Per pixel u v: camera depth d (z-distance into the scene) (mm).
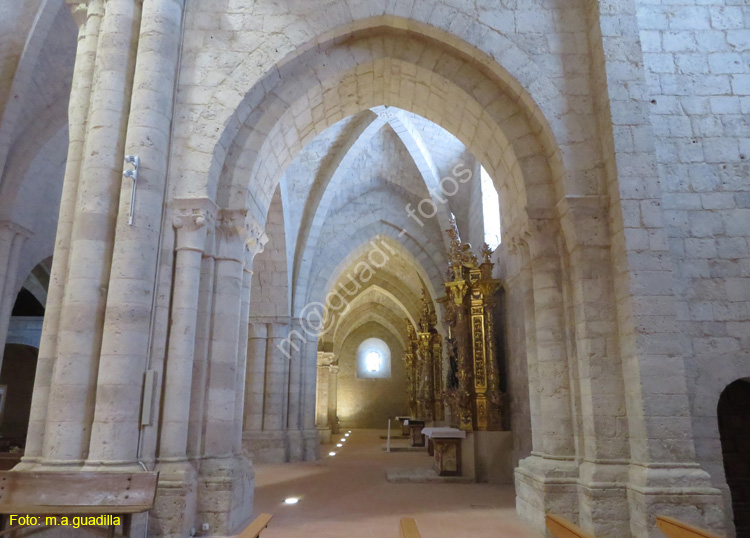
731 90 8711
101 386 6586
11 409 22000
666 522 4785
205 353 7652
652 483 6523
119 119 7504
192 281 7480
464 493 10430
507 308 13320
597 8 8273
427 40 9016
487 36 8508
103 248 7070
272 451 15594
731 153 8492
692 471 6594
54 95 12734
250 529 4352
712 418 7602
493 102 8844
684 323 7898
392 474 12391
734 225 8219
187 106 8078
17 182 12703
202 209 7633
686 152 8508
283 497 9672
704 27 8969
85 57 7934
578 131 8188
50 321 7074
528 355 8789
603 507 6816
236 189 8297
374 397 36062
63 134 13555
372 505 9000
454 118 9969
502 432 12398
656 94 8719
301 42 8422
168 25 7941
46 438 6527
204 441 7465
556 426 7777
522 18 8617
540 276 8273
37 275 19688
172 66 7938
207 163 7848
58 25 11625
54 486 5379
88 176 7211
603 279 7719
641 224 7457
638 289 7227
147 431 6789
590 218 7879
